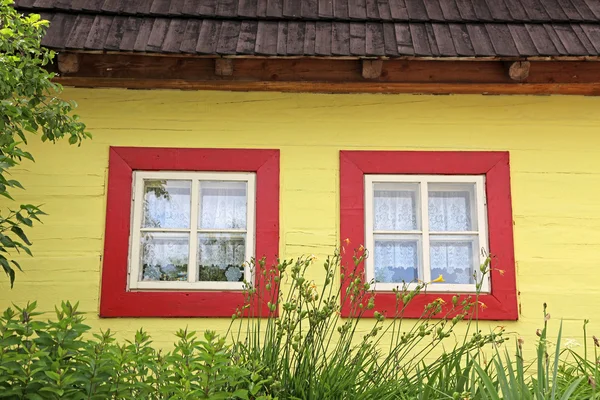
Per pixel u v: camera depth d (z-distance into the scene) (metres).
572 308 5.50
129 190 5.58
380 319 4.20
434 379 4.02
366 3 5.94
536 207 5.67
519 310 5.49
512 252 5.56
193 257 5.52
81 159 5.62
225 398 3.54
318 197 5.64
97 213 5.54
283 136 5.74
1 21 4.69
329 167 5.70
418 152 5.73
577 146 5.80
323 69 5.68
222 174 5.67
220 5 5.84
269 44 5.46
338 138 5.75
